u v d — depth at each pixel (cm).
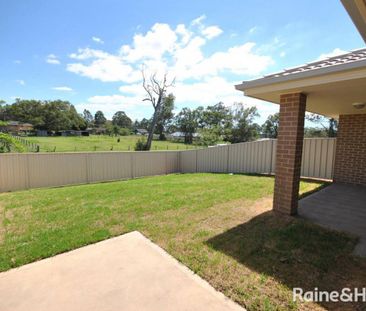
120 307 195
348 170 699
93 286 223
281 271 243
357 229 350
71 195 618
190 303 198
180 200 527
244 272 242
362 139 661
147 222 392
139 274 242
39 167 860
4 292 215
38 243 313
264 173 991
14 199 599
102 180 1016
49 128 5819
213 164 1184
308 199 522
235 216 414
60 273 246
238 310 189
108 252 291
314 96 414
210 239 322
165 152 1253
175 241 318
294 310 188
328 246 295
